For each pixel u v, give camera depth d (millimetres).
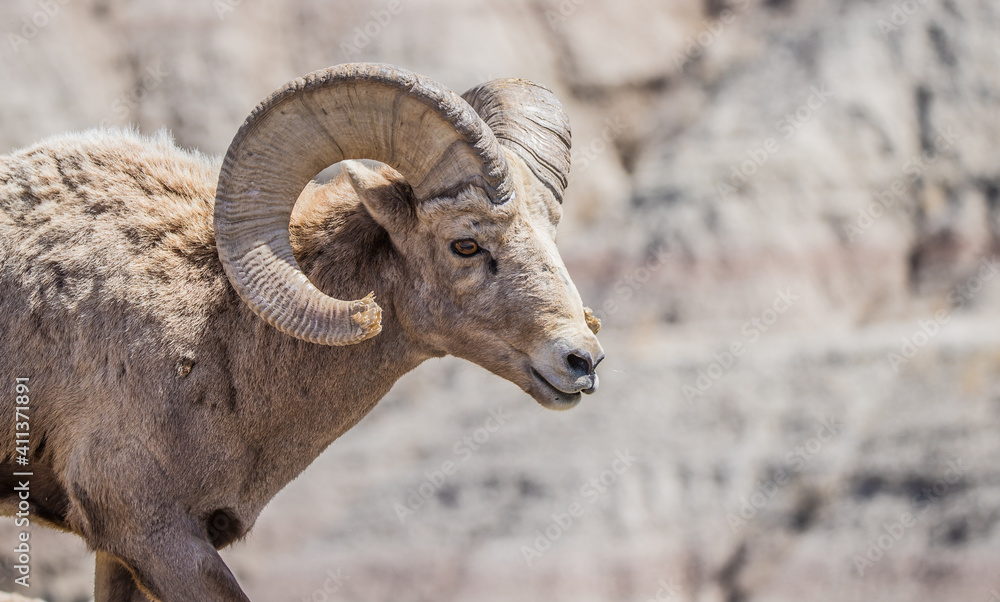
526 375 20938
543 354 20422
